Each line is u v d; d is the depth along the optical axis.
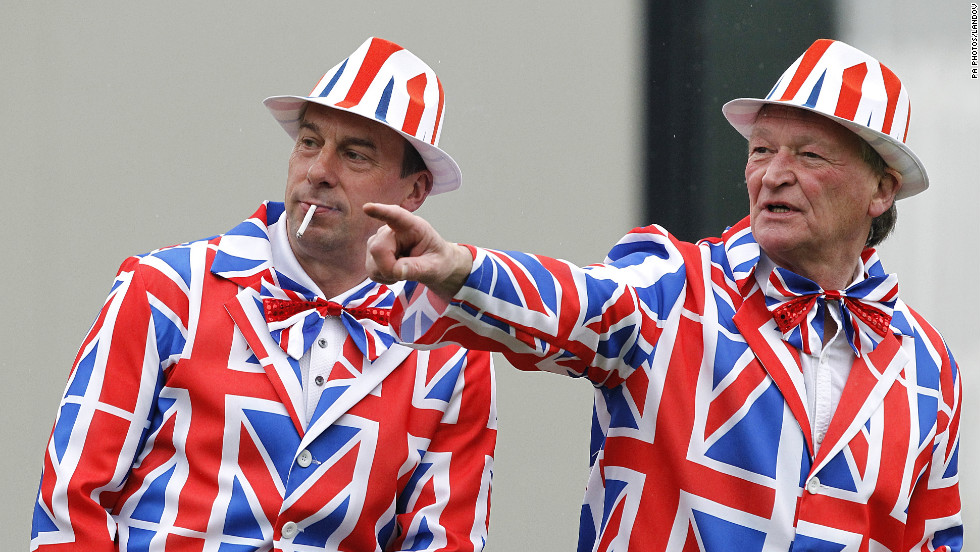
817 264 9.30
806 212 9.06
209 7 14.84
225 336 9.83
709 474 8.69
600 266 8.71
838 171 9.09
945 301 16.75
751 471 8.67
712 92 16.30
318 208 9.95
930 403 9.41
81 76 14.67
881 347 9.28
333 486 9.80
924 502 9.84
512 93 15.50
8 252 14.38
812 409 8.98
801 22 16.45
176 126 14.70
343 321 10.14
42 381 14.19
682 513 8.69
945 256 16.81
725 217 16.20
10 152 14.52
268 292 10.07
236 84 14.81
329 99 10.01
